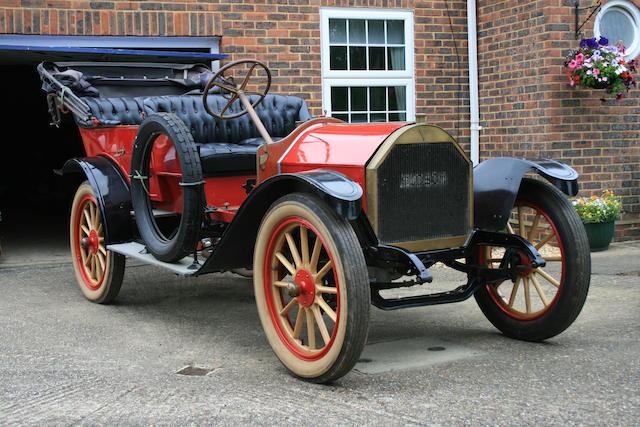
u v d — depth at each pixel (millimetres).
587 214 6434
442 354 3654
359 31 7402
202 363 3562
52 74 5270
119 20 6543
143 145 4344
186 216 3928
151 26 6629
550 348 3723
